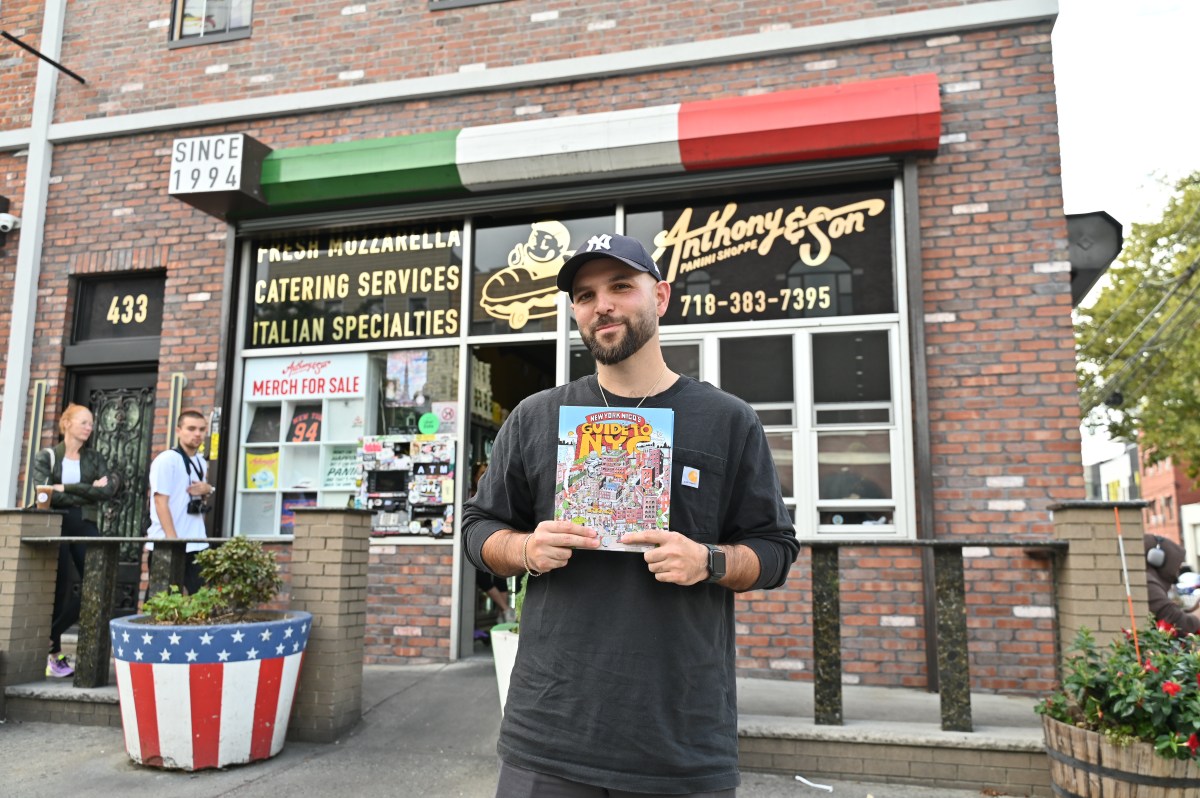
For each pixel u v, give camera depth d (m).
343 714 4.36
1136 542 3.57
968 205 5.43
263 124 6.72
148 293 6.96
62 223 7.04
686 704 1.67
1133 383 15.32
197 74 6.91
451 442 6.11
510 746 1.73
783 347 5.66
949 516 5.20
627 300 1.82
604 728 1.65
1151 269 15.50
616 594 1.72
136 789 3.62
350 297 6.47
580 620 1.72
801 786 3.69
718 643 1.76
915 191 5.45
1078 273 5.64
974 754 3.67
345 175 6.05
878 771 3.74
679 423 1.82
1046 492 5.09
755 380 5.67
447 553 5.95
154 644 3.78
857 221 5.68
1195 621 4.30
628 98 6.07
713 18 5.99
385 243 6.47
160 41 7.05
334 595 4.35
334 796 3.56
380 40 6.57
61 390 6.88
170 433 6.45
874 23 5.67
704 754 1.66
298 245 6.63
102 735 4.39
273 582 4.30
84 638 4.77
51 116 7.17
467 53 6.38
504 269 6.22
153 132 6.96
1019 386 5.21
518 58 6.29
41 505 5.23
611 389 1.89
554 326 6.06
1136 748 2.98
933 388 5.33
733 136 5.46
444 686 5.10
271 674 3.96
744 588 1.76
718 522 1.80
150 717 3.81
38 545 5.03
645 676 1.66
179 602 4.03
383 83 6.46
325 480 6.29
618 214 6.02
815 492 5.46
